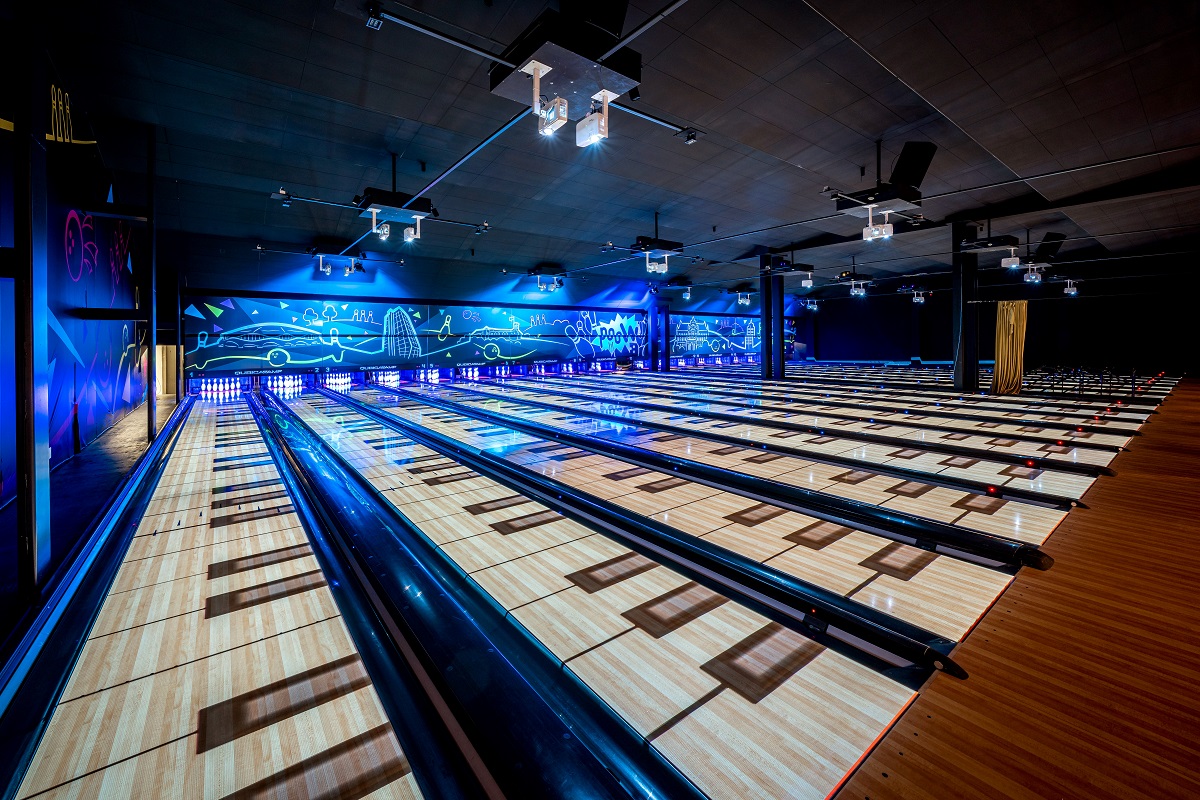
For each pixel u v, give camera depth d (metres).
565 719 1.35
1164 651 1.55
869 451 4.39
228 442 5.25
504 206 7.63
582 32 2.39
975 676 1.47
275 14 3.09
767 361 12.05
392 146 5.16
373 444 5.13
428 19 3.10
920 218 6.80
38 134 1.83
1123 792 1.07
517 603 1.95
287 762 1.19
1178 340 12.73
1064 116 3.94
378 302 11.99
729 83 3.81
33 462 1.76
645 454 4.35
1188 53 3.11
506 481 3.76
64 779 1.13
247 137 4.82
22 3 1.76
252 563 2.32
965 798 1.06
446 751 1.23
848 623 1.76
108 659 1.58
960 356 8.71
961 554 2.35
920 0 2.64
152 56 3.47
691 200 7.40
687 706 1.37
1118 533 2.48
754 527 2.74
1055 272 14.41
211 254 8.73
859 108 4.21
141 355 7.63
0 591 1.82
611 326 17.27
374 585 2.13
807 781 1.12
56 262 3.54
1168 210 7.41
